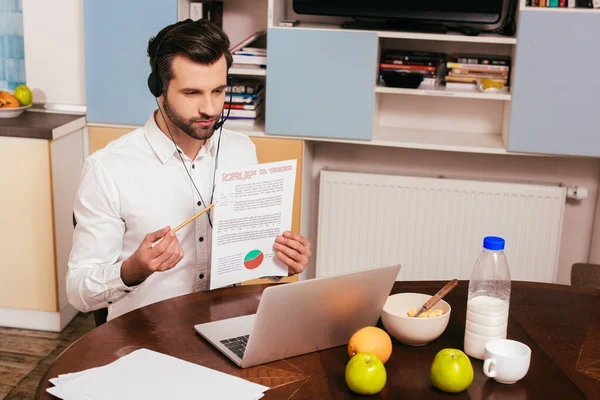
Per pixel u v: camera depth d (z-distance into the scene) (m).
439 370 1.40
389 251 3.38
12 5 3.36
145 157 1.94
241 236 1.72
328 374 1.47
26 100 3.23
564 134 3.01
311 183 3.47
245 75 3.41
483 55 3.18
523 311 1.80
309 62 3.06
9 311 3.21
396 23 3.14
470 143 3.15
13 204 3.08
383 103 3.40
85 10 3.10
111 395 1.33
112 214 1.88
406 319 1.54
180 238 1.98
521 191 3.21
